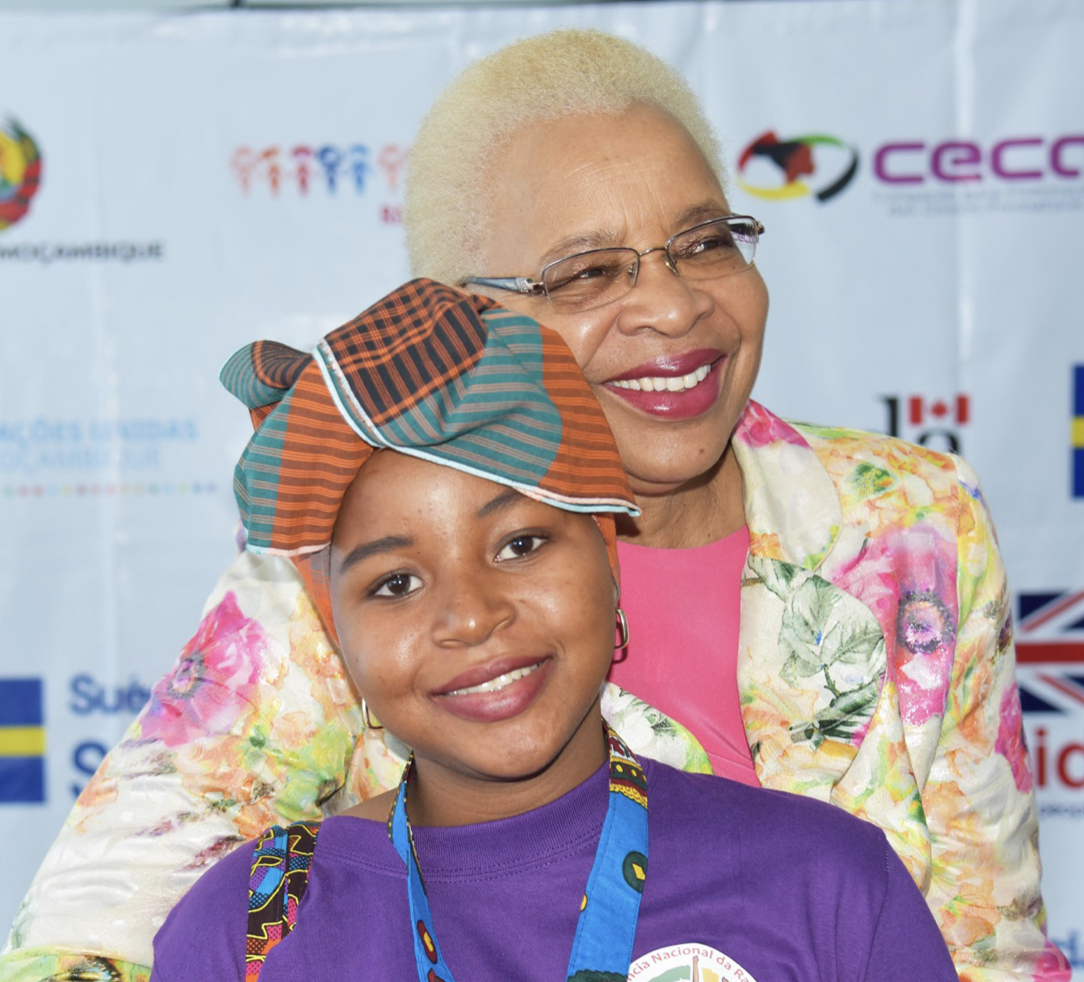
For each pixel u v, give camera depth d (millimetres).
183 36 2629
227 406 2713
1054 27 2602
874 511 1510
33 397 2693
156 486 2721
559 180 1341
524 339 1160
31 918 1306
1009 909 1475
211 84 2637
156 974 1152
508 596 1123
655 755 1410
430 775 1191
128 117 2643
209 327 2691
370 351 1113
